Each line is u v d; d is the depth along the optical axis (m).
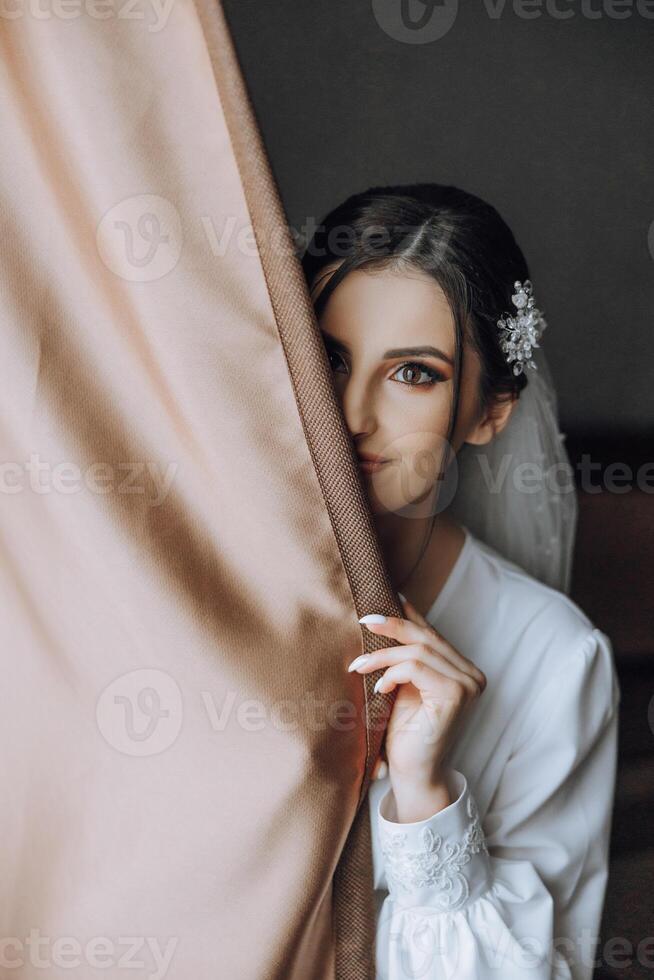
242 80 0.55
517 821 0.80
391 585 0.66
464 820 0.71
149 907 0.64
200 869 0.63
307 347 0.59
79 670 0.64
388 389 0.77
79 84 0.56
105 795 0.65
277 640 0.63
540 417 0.98
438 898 0.70
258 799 0.62
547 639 0.85
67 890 0.66
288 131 1.37
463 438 0.85
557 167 1.41
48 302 0.60
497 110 1.38
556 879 0.80
